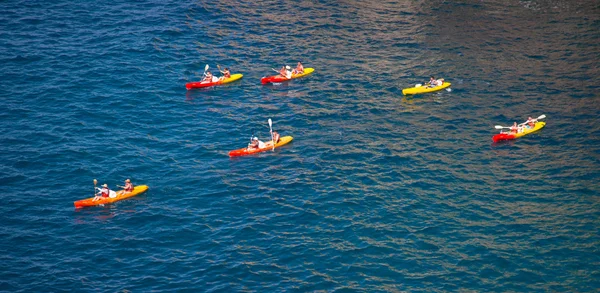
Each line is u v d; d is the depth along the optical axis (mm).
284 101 66938
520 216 49812
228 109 65625
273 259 45781
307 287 43156
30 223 49531
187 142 60219
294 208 51125
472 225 48938
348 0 88438
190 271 44844
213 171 56031
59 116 63531
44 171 55688
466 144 59406
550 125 61781
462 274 44125
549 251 46031
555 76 70188
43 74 70188
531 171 55344
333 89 68938
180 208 51406
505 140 59906
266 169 56219
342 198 52188
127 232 48812
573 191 52594
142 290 43125
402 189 53250
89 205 51625
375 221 49500
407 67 72938
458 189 53188
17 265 45219
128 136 60969
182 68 72812
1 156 57250
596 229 48125
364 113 64625
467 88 68500
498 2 88000
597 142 59000
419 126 62375
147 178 55094
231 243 47469
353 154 58125
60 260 45875
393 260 45469
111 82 69500
